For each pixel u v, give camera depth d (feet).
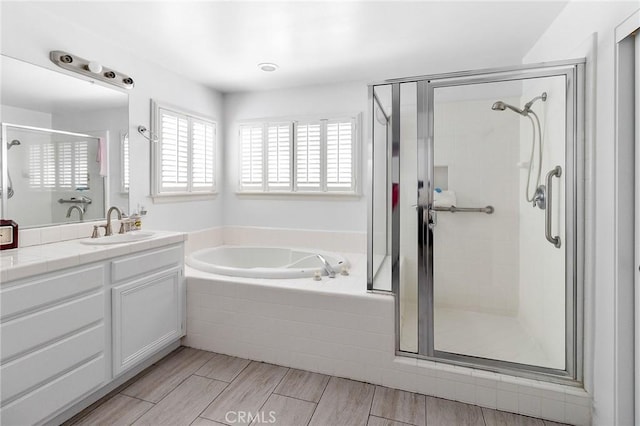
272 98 12.17
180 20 7.36
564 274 6.30
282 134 11.97
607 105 5.34
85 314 5.88
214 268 8.88
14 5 6.53
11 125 6.53
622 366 5.10
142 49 8.82
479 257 6.89
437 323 7.00
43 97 7.02
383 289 7.26
